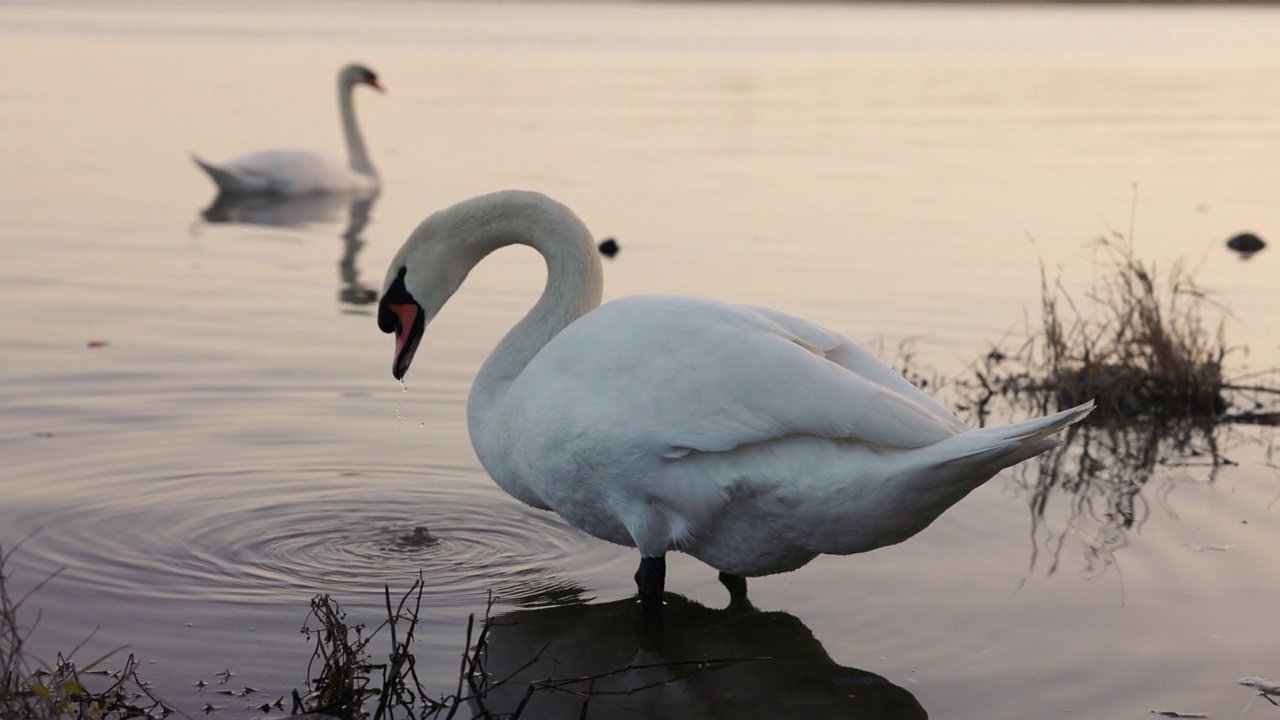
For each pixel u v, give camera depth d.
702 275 17.94
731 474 8.00
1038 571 9.39
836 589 9.12
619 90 43.81
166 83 43.50
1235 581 9.18
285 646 8.11
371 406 12.89
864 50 66.75
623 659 8.12
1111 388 13.77
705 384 8.04
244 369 13.91
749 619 8.65
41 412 12.41
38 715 7.01
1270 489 11.19
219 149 30.19
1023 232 21.22
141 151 29.41
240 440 11.85
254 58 54.78
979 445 7.39
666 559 9.71
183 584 8.95
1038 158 29.22
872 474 7.67
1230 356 15.09
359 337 15.25
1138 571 9.38
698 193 24.33
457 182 26.14
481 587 9.10
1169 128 34.66
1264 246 20.38
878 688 7.73
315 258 19.77
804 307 16.50
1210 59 61.50
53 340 14.75
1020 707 7.49
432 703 7.44
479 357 14.47
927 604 8.85
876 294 17.22
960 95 43.28
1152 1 163.88
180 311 16.20
